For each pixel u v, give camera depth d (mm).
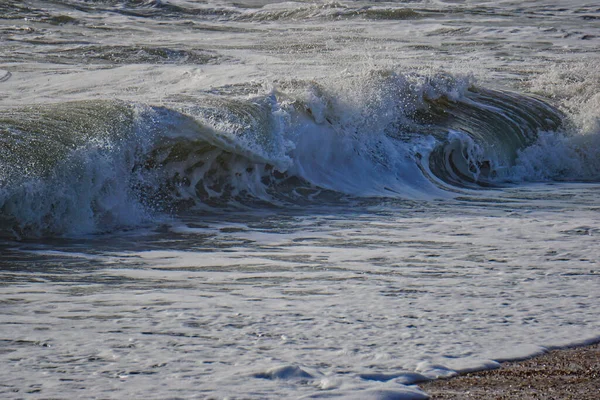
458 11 122500
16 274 21219
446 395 12273
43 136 29500
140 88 47969
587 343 15258
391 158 40844
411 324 16156
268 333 15273
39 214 26812
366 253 24625
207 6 125688
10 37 80875
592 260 23344
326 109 40875
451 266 22500
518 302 18250
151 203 31234
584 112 51719
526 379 13102
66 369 12891
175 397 11750
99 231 27969
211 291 19141
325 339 14945
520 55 78250
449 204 35156
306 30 101688
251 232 28656
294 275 21219
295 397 11844
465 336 15406
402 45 84875
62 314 16578
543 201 36156
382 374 13070
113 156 30094
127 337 14812
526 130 48531
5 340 14453
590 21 110625
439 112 47281
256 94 39125
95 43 78250
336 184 37844
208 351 14031
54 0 116562
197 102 36875
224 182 34562
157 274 21406
